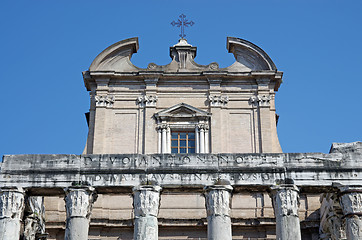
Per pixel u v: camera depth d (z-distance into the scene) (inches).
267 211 1710.1
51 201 1710.1
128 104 1871.3
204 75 1892.2
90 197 1434.5
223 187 1422.2
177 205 1722.4
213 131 1825.8
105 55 1915.6
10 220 1406.3
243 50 1932.8
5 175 1441.9
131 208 1718.8
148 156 1464.1
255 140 1824.6
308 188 1446.9
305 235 1705.2
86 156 1465.3
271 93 1887.3
